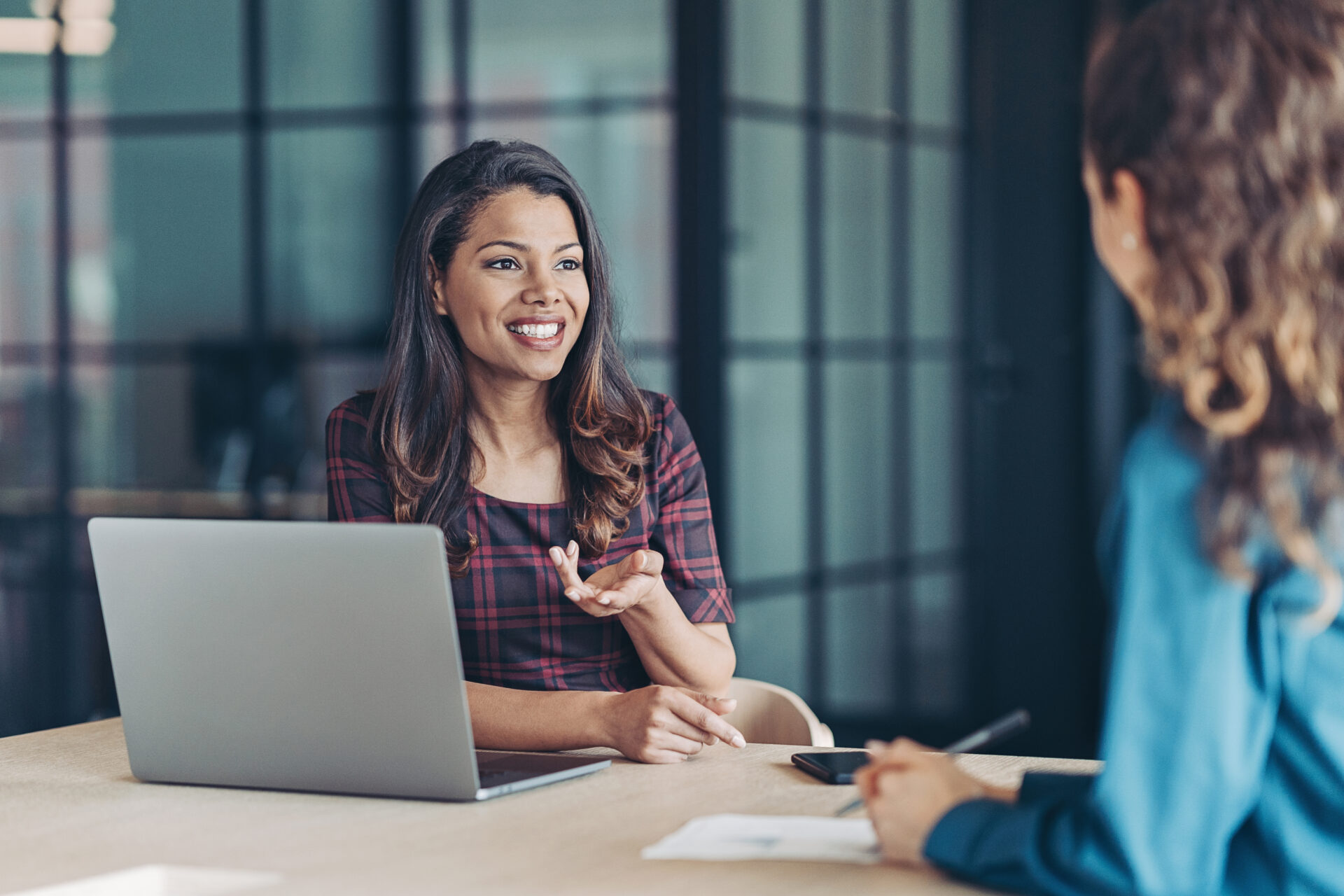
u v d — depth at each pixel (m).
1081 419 3.99
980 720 4.00
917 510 3.95
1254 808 0.79
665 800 1.14
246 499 3.78
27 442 3.93
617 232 3.43
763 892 0.88
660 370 3.40
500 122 3.52
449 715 1.11
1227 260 0.75
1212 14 0.77
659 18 3.36
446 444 1.63
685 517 1.70
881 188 3.82
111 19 3.82
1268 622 0.76
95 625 3.86
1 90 3.90
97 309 3.89
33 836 1.05
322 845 1.02
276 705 1.16
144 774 1.23
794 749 1.36
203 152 3.79
